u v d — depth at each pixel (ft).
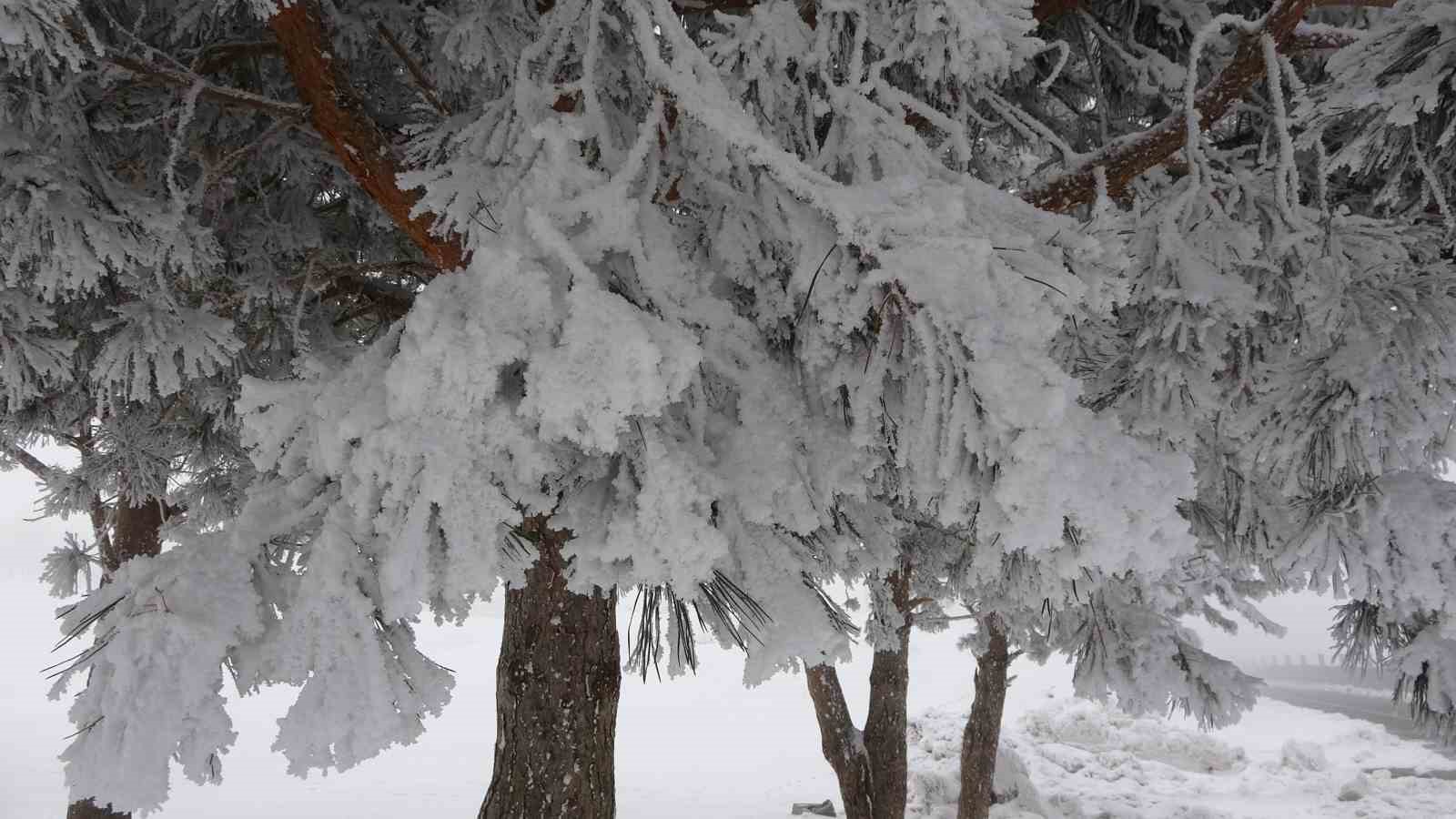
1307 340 8.86
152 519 17.98
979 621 26.73
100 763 4.21
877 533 7.18
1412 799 39.68
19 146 7.79
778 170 5.62
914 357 5.37
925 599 22.94
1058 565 4.88
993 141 12.26
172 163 8.47
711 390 6.54
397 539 4.67
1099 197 8.07
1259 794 41.32
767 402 6.26
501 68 8.26
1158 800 39.86
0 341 8.81
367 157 7.52
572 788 10.32
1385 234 8.29
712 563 5.44
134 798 4.19
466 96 10.52
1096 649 16.01
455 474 4.79
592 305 4.84
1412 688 10.46
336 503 5.00
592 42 6.63
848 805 23.34
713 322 6.25
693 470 5.61
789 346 7.01
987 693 27.48
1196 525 11.93
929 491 5.31
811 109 7.38
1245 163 10.37
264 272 11.51
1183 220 8.68
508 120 6.84
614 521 5.38
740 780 47.16
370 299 13.92
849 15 7.41
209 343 9.42
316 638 4.63
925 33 6.94
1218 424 9.61
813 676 23.85
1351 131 9.67
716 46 7.28
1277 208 8.94
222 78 10.28
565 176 5.86
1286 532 10.12
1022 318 4.80
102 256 8.05
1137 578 15.23
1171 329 8.01
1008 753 37.17
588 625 10.68
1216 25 8.22
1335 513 8.72
